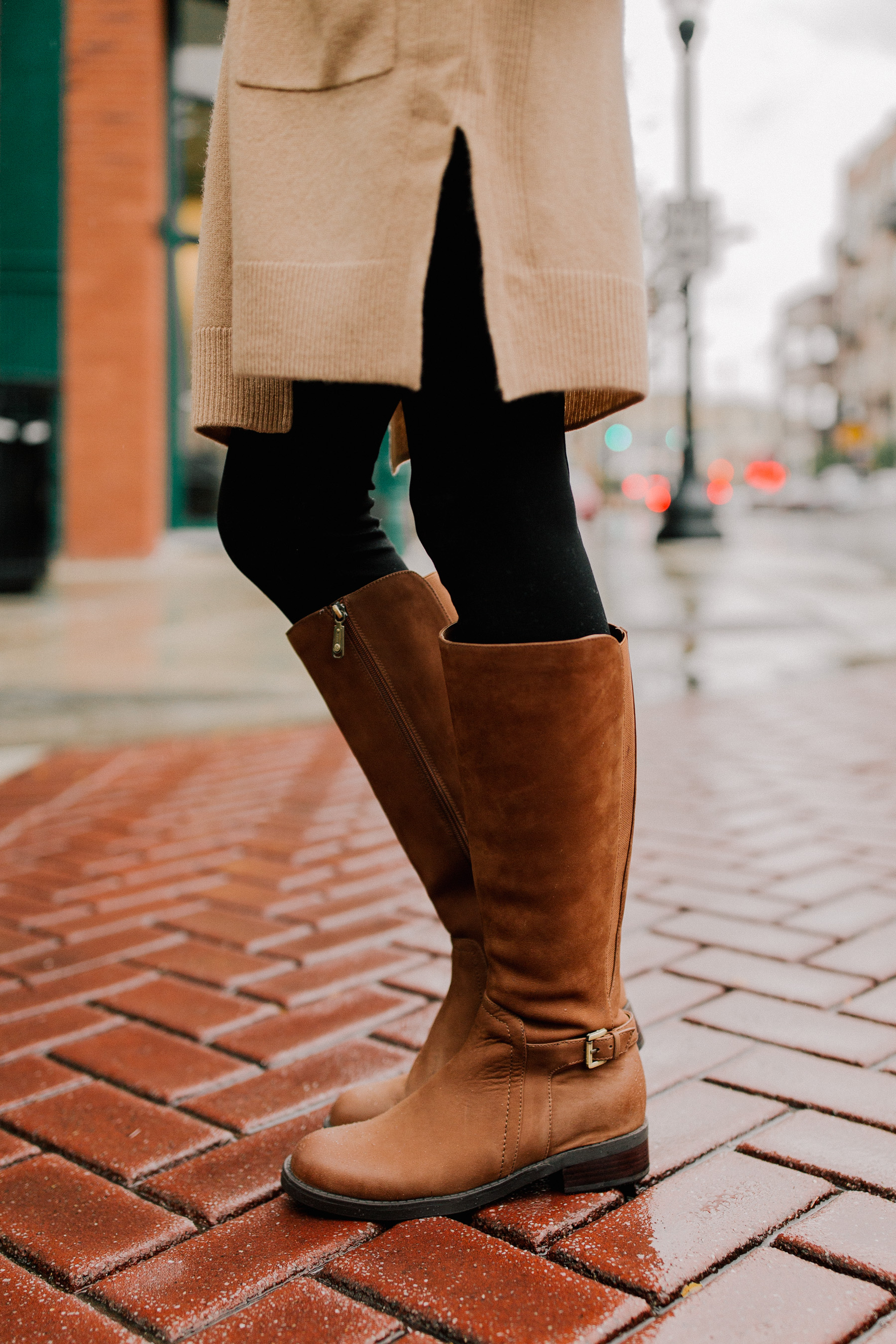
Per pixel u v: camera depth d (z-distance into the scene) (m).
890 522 25.70
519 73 0.90
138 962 1.82
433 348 0.95
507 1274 0.97
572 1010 1.07
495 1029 1.07
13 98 9.05
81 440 10.05
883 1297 0.93
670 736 3.64
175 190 10.55
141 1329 0.93
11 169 9.59
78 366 9.98
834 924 1.90
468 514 0.99
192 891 2.19
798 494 34.31
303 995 1.66
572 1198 1.09
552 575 1.00
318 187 0.93
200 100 10.60
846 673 4.96
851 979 1.66
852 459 45.50
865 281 49.59
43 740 3.78
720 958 1.75
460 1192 1.06
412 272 0.86
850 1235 1.02
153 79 9.93
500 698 0.99
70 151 9.86
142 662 5.20
